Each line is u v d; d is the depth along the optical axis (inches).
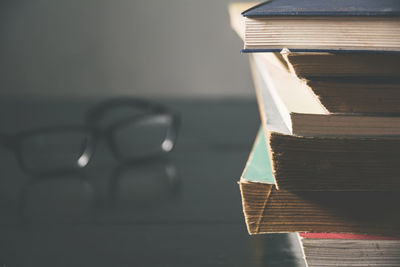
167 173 24.8
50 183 23.8
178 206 20.1
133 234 17.2
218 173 24.7
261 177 13.5
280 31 12.3
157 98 45.1
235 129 33.8
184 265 14.6
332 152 12.4
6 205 20.6
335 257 13.2
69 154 26.5
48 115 38.2
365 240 13.0
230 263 14.8
